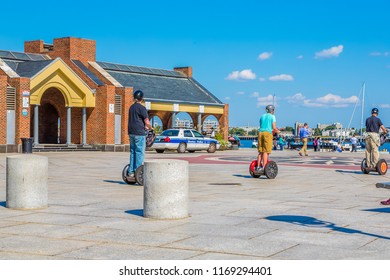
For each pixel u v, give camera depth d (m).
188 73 54.69
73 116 42.75
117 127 41.50
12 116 34.41
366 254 6.00
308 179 16.17
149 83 48.91
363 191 12.73
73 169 19.92
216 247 6.33
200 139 38.31
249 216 8.58
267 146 16.08
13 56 40.75
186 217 8.45
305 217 8.48
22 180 9.30
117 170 19.48
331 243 6.55
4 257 5.89
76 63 42.28
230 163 24.48
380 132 18.25
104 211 9.12
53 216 8.58
